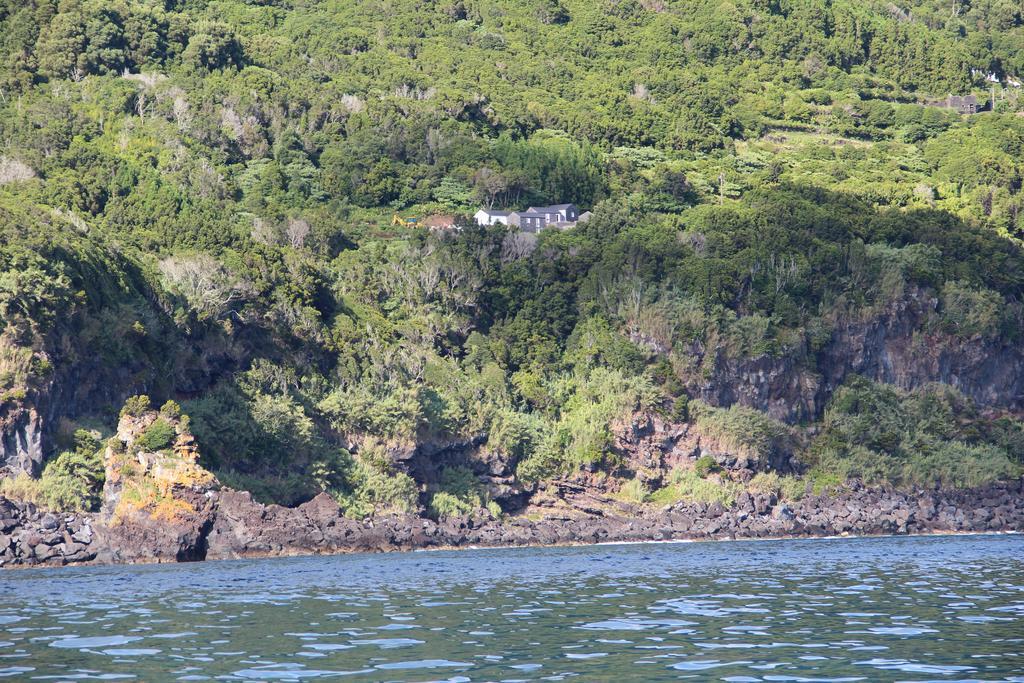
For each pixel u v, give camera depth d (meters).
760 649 108.75
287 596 154.88
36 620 131.62
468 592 158.62
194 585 170.50
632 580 174.50
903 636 115.88
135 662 103.56
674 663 101.94
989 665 100.38
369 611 138.00
